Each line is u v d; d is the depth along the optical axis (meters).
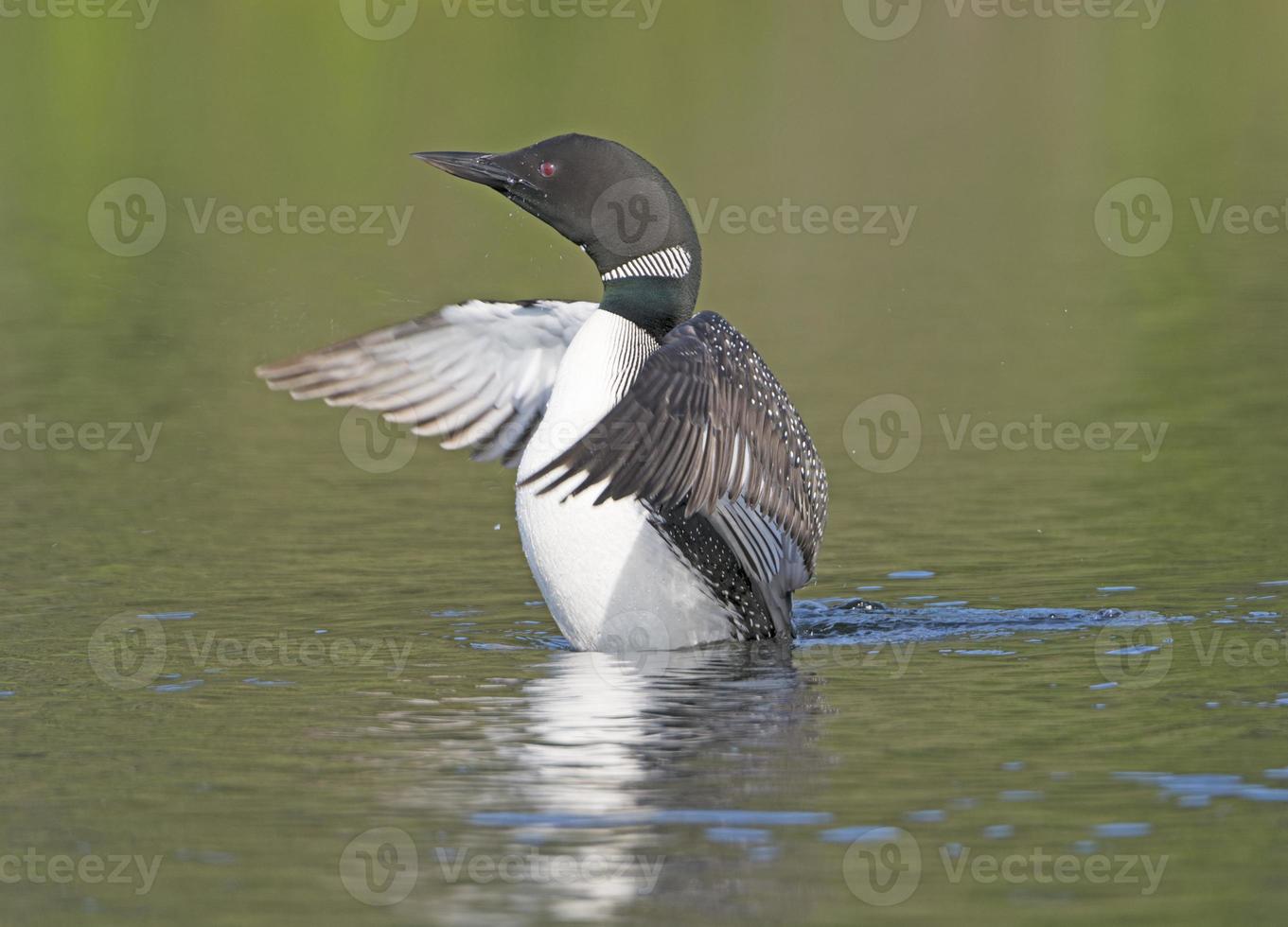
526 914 6.16
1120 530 12.53
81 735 8.18
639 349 10.12
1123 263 24.39
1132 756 7.65
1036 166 31.03
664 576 9.80
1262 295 22.02
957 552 12.09
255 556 12.27
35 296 22.31
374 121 31.31
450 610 10.86
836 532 12.85
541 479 9.77
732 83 35.72
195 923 6.14
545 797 7.24
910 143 32.66
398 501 14.20
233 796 7.33
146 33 36.06
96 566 11.95
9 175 28.19
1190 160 30.92
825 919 6.11
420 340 10.78
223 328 20.73
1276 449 14.88
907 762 7.60
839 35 39.34
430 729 8.20
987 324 20.98
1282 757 7.59
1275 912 6.11
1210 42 41.62
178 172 28.08
